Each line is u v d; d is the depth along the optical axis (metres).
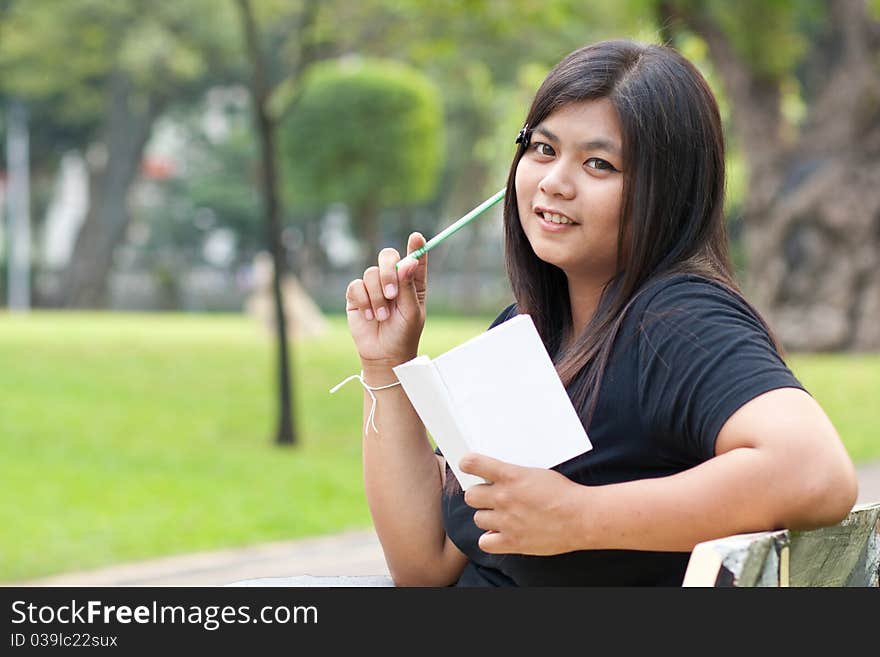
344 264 96.62
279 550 12.11
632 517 2.92
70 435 20.48
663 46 3.50
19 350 32.72
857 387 24.03
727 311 3.14
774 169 32.41
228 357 32.44
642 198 3.32
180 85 69.62
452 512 3.75
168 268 84.75
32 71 55.34
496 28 21.92
